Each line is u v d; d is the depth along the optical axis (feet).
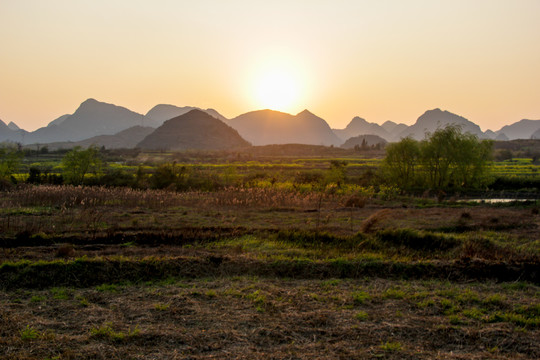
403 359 17.52
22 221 47.57
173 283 28.27
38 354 17.26
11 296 24.77
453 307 23.98
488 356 18.16
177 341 18.85
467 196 115.34
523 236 48.93
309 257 34.88
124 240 40.68
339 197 90.02
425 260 33.99
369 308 23.88
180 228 47.14
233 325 20.81
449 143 124.98
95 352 17.48
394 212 69.31
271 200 72.74
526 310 23.88
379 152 576.20
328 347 18.54
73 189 71.72
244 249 37.86
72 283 27.40
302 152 597.52
